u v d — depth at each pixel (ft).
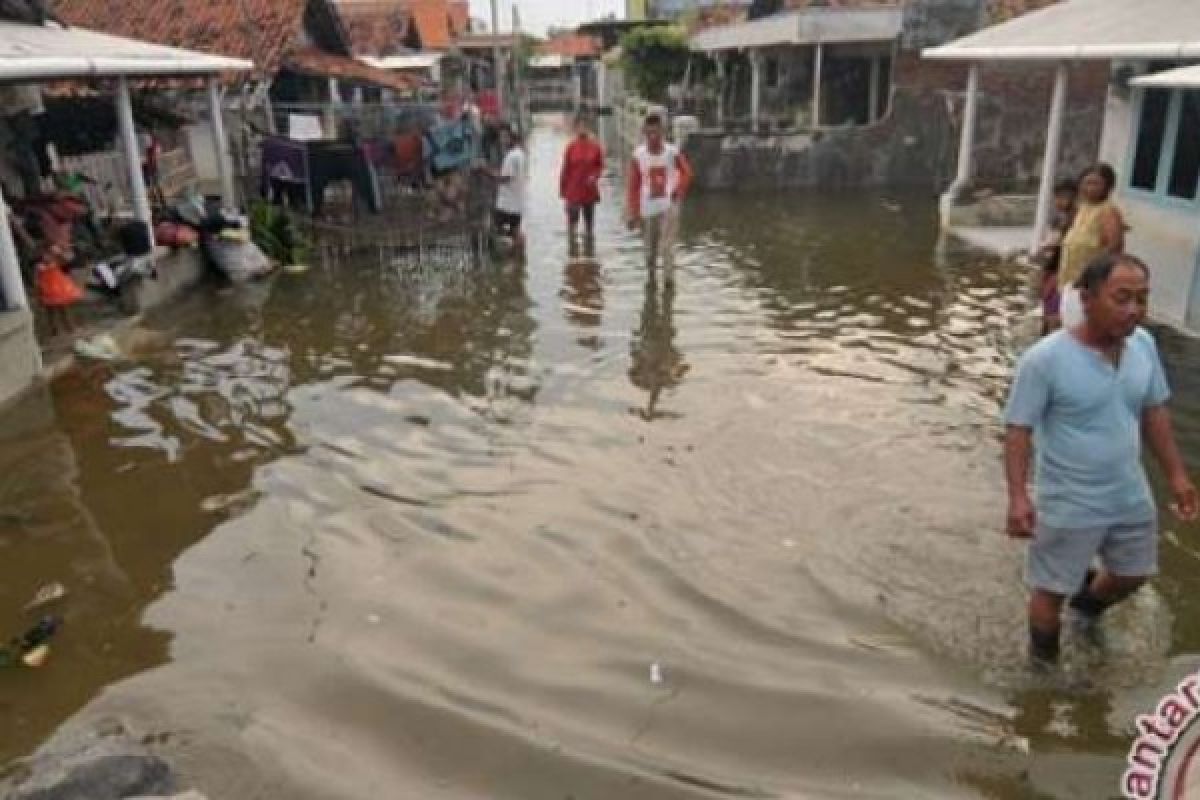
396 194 56.59
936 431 23.56
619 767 12.91
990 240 47.75
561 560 18.07
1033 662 14.71
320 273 43.73
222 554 18.57
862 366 28.63
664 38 103.71
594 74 181.37
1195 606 16.06
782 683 14.46
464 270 43.42
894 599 16.49
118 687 14.70
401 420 25.21
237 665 15.16
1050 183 42.11
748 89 98.07
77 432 24.68
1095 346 13.32
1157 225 32.99
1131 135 35.14
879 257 44.75
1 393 26.40
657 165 38.47
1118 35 34.50
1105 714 13.61
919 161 69.67
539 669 14.97
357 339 32.73
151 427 24.97
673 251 39.37
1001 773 12.64
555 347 31.32
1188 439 22.50
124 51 38.42
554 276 41.68
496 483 21.40
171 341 32.86
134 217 40.29
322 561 18.26
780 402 25.79
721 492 20.63
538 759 13.08
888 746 13.16
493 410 25.80
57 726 13.85
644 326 33.47
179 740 13.52
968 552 17.92
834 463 21.90
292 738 13.55
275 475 21.98
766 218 57.00
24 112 41.70
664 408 25.64
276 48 64.03
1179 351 28.78
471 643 15.64
